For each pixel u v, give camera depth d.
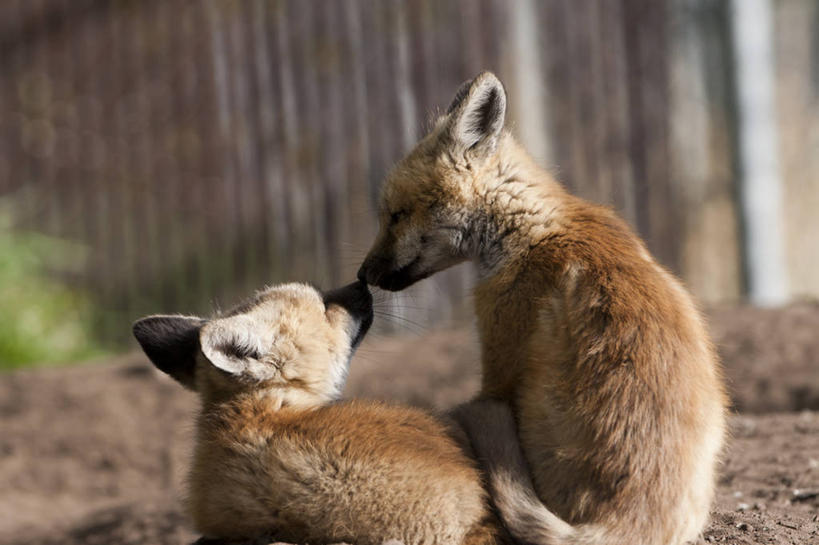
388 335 16.84
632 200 19.02
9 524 11.60
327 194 18.86
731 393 12.81
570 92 18.75
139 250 19.77
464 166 7.58
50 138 19.95
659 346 6.11
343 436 5.91
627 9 18.89
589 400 6.00
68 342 18.17
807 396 12.54
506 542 5.86
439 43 18.44
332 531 5.83
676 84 19.09
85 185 19.89
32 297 18.36
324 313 7.04
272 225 19.17
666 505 5.90
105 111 19.83
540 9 18.59
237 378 6.43
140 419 14.15
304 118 18.95
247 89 19.22
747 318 14.34
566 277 6.53
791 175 25.14
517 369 6.66
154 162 19.70
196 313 19.47
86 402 14.52
